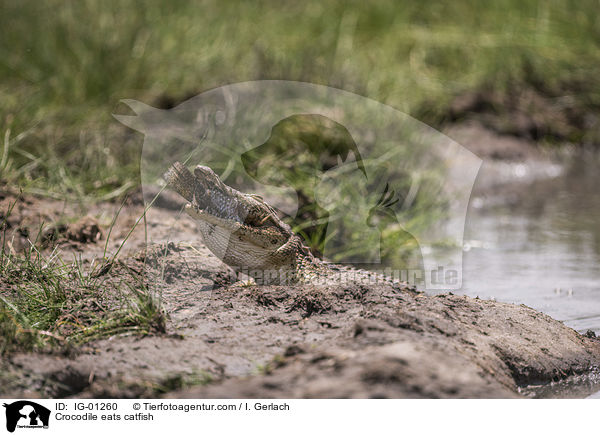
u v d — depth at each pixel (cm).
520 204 3612
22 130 3125
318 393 1274
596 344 1833
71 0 4056
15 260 2098
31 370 1430
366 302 1805
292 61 4209
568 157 4356
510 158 4188
